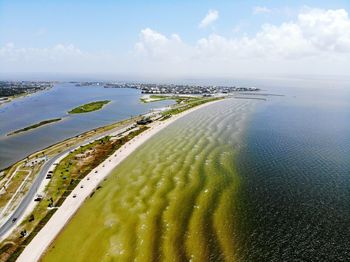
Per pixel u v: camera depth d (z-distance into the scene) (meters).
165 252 65.19
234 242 67.50
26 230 75.62
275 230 71.44
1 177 111.88
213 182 99.44
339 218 76.06
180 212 81.25
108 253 66.06
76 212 84.38
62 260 64.88
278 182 98.12
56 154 136.75
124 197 91.50
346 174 104.19
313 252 63.56
